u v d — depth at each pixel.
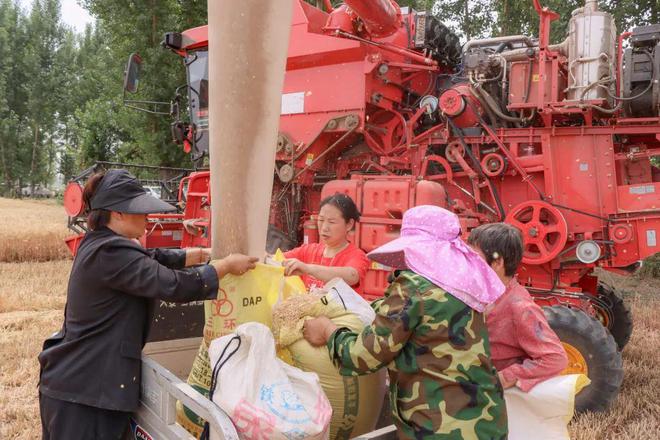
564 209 4.71
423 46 5.45
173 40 6.59
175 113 6.82
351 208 3.17
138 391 2.24
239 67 1.92
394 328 1.76
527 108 4.75
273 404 1.75
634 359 5.70
